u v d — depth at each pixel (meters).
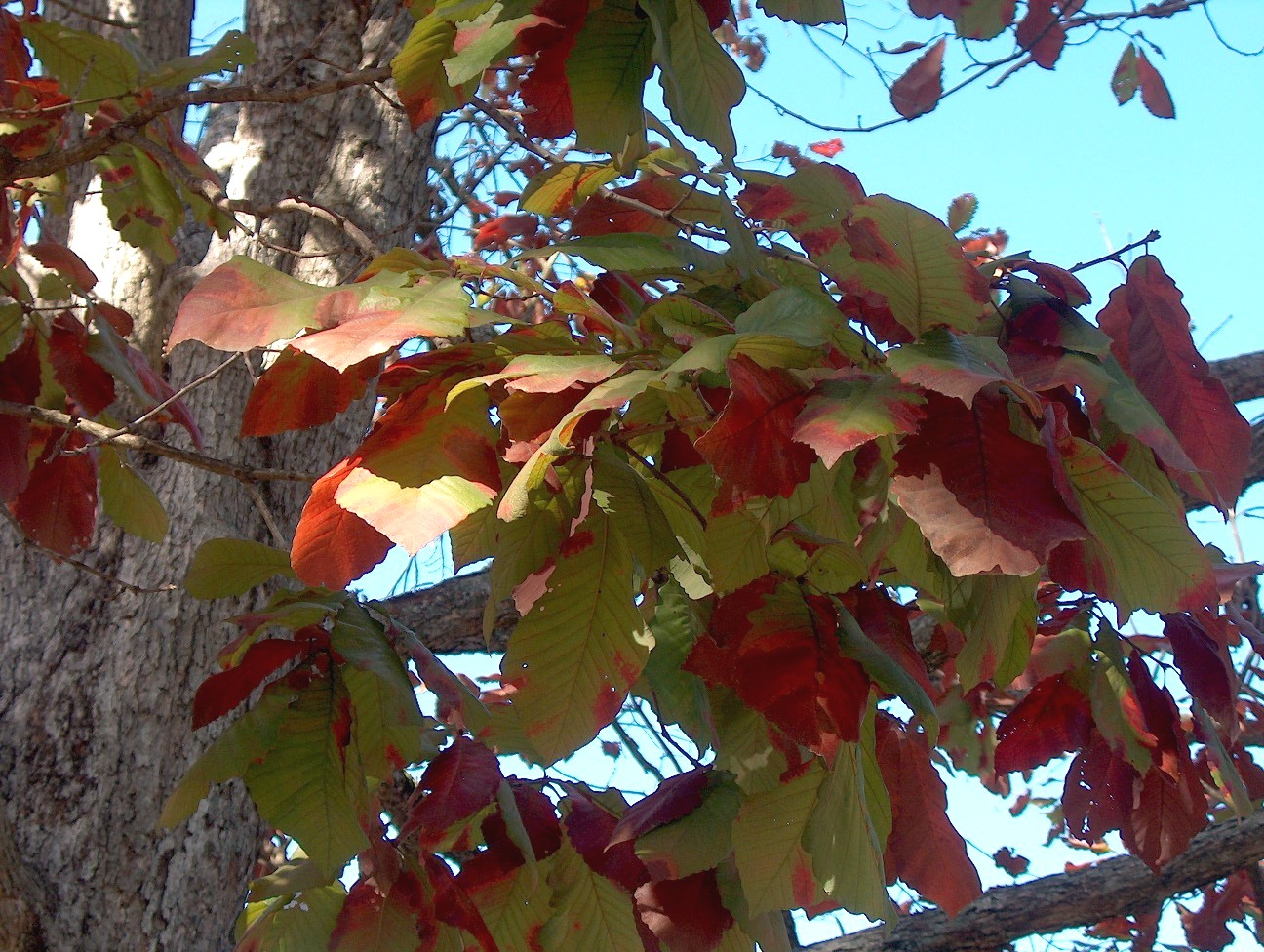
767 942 1.69
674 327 1.52
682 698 1.71
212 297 1.42
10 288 1.97
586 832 1.70
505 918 1.68
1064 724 1.78
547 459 1.41
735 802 1.67
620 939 1.68
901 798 1.69
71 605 2.10
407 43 1.66
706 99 1.60
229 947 2.04
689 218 1.89
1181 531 1.47
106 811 2.01
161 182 2.09
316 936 1.73
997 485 1.41
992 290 1.65
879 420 1.39
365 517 1.42
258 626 1.61
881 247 1.52
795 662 1.56
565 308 1.54
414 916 1.67
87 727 2.04
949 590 1.58
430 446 1.45
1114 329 1.66
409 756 1.63
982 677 1.58
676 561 1.68
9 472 1.90
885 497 1.57
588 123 1.61
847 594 1.65
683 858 1.64
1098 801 1.76
